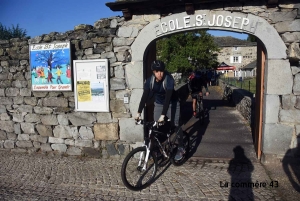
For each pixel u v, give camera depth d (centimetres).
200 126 824
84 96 546
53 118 578
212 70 3456
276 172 448
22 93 595
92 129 557
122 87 527
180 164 495
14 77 596
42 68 566
